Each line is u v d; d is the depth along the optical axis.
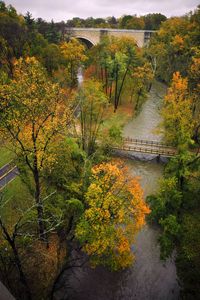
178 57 67.12
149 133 51.62
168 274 25.14
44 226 24.03
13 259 21.84
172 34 76.00
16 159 24.25
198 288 20.23
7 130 20.47
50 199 25.80
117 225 26.72
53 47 58.78
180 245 25.94
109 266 25.00
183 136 40.28
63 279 23.62
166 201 30.17
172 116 42.28
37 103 20.59
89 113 38.00
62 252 24.86
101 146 37.69
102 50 62.22
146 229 29.53
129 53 57.66
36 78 21.95
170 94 48.44
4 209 26.73
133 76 61.91
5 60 50.56
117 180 22.17
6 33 53.06
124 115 57.41
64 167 27.52
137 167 40.12
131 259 22.28
